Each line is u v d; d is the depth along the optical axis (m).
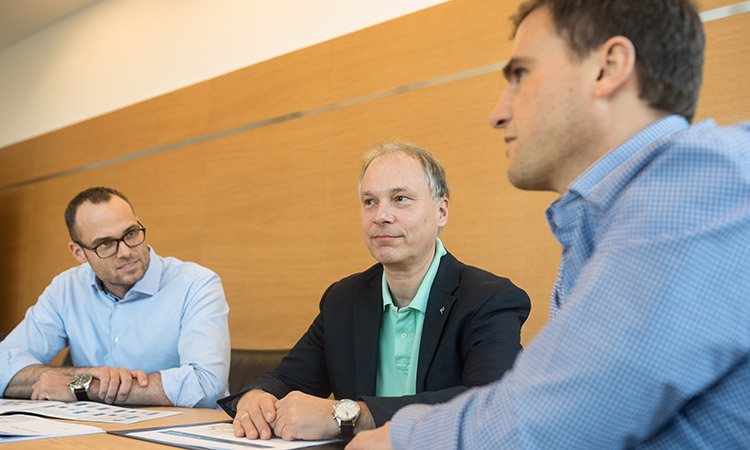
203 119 4.80
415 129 3.64
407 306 1.87
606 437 0.75
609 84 0.91
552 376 0.77
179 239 4.81
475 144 3.38
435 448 0.86
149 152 5.13
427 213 1.87
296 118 4.24
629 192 0.81
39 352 2.65
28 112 6.35
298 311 4.04
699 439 0.75
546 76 0.95
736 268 0.72
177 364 2.62
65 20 6.13
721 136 0.80
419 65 3.68
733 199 0.74
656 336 0.71
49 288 2.80
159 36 5.26
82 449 1.17
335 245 3.91
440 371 1.71
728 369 0.74
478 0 3.49
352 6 4.08
